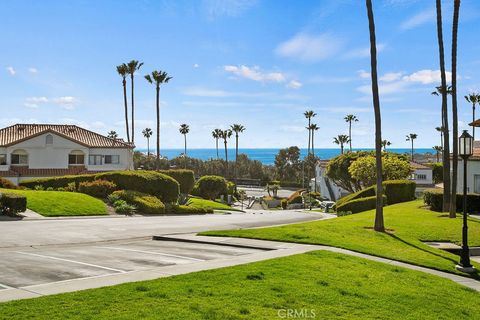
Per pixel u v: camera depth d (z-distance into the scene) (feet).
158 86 212.23
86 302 26.09
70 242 58.13
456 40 85.71
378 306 30.09
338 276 36.96
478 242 65.05
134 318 23.70
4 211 84.23
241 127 365.40
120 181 124.67
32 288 29.89
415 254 53.11
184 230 74.74
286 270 37.17
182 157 400.88
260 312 26.27
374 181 177.47
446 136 91.40
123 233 68.23
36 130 195.00
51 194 103.91
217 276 33.76
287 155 417.28
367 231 67.46
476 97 274.36
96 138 201.67
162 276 33.94
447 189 91.25
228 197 233.55
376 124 68.49
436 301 33.40
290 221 103.04
